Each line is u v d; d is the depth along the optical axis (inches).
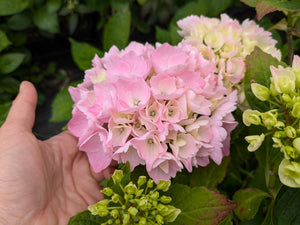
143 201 6.7
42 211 9.5
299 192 8.7
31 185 9.1
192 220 7.7
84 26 27.4
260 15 8.1
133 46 9.3
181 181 10.2
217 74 9.7
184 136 8.2
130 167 8.3
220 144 8.5
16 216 9.0
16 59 18.2
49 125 23.9
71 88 9.3
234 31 10.1
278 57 10.3
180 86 8.2
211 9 13.1
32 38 27.0
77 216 7.2
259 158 9.2
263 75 8.4
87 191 10.9
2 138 9.3
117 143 7.9
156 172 8.4
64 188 10.5
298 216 8.7
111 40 11.4
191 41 9.7
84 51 11.2
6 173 8.8
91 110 8.1
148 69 8.1
